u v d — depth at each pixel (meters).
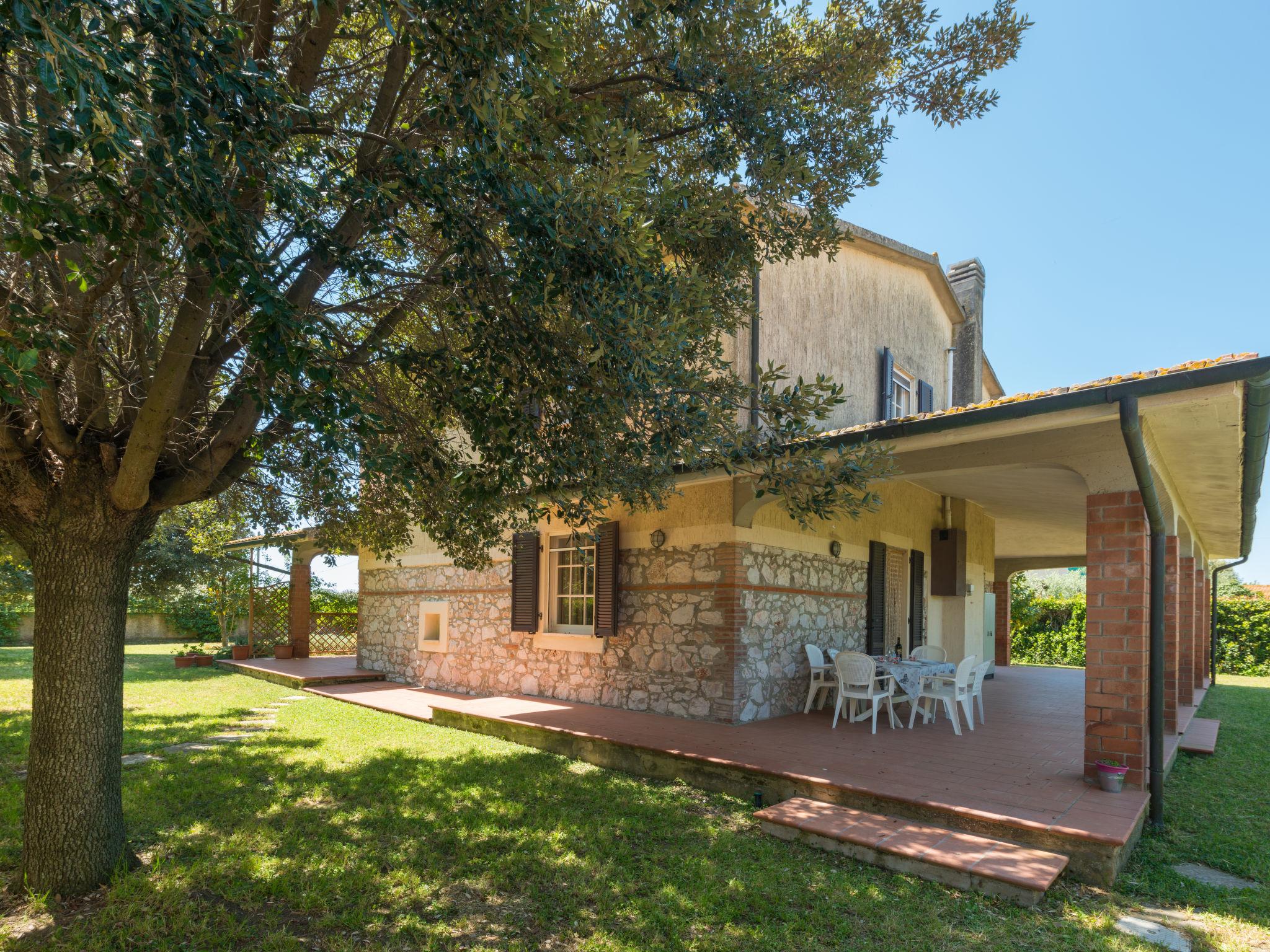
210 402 5.23
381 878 4.54
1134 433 5.13
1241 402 5.43
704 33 4.39
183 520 9.54
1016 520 14.73
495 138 3.59
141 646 23.70
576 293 4.02
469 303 4.22
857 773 6.35
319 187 3.44
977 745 7.62
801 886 4.50
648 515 9.69
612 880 4.56
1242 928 4.11
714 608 8.78
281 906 4.15
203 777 6.68
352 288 5.71
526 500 4.79
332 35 4.09
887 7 5.96
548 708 9.73
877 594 11.16
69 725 4.23
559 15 3.69
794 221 6.14
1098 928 4.05
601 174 4.08
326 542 8.20
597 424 4.50
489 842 5.16
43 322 3.06
